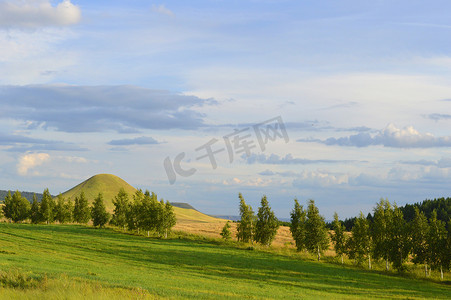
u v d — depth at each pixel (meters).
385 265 77.25
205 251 79.69
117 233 113.81
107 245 79.62
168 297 26.38
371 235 74.75
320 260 79.44
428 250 66.06
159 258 65.81
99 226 133.00
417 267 72.56
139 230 118.50
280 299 35.06
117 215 129.25
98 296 20.94
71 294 20.86
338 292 46.66
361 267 74.56
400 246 68.94
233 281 47.53
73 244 77.44
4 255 50.03
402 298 44.62
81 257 58.88
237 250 85.50
